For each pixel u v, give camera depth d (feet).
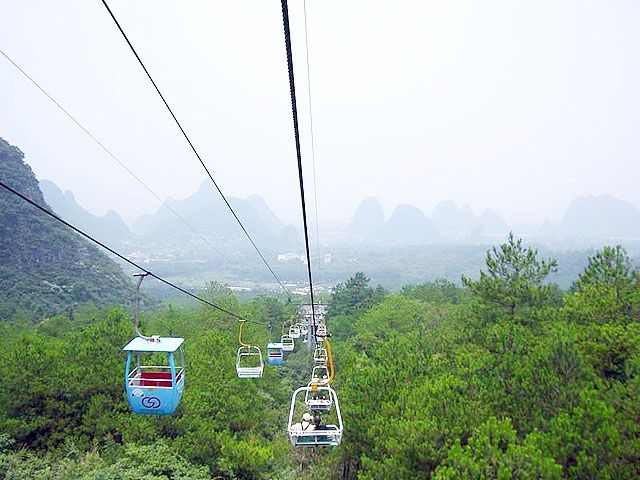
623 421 32.48
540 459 29.25
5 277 263.49
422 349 62.18
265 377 110.93
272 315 208.03
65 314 230.68
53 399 59.62
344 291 220.84
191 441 60.70
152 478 48.37
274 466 67.21
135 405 28.48
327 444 28.78
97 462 50.57
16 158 356.79
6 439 53.42
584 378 40.55
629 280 53.01
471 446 34.32
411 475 38.42
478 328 62.18
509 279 61.05
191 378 73.15
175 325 130.11
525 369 41.93
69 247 329.52
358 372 58.85
